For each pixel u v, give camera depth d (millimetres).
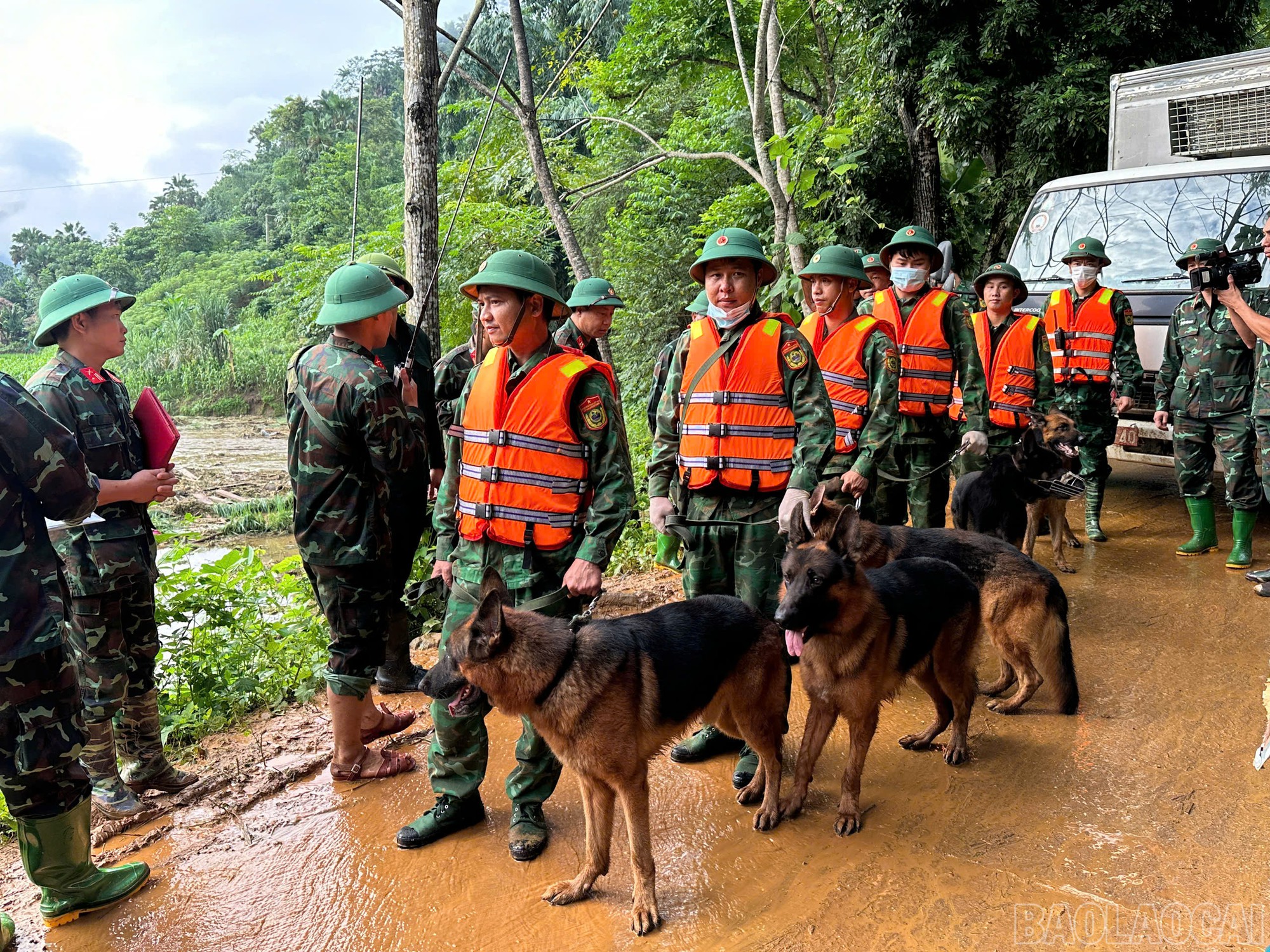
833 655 3572
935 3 11742
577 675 3016
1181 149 8477
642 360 20484
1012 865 3318
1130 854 3354
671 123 21547
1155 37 11578
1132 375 7434
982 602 4641
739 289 3930
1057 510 6832
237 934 3129
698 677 3314
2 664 2936
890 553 4785
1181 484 7047
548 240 15062
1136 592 6293
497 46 30562
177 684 5129
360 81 6250
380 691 5266
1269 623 5586
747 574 4012
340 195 43781
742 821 3752
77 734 3164
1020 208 12477
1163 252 8055
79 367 3756
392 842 3684
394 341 5441
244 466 20500
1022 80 11969
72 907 3230
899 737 4527
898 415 5152
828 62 15328
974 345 5738
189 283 50156
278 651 5566
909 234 5711
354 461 3953
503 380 3504
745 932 3016
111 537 3797
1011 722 4590
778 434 3963
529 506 3459
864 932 2984
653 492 4238
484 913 3189
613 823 3775
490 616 2984
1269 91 7844
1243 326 6039
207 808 3998
